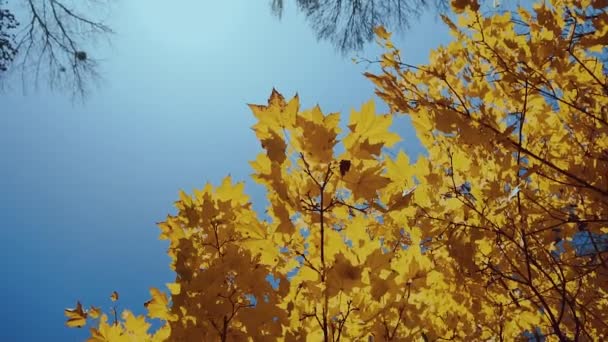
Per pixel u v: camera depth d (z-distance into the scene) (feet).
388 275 5.47
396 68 8.09
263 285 5.65
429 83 8.07
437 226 7.30
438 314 7.82
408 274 5.72
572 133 8.27
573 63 7.86
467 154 8.06
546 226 7.86
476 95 8.01
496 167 7.57
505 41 7.48
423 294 7.38
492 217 7.54
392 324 5.70
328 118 4.90
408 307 5.63
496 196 7.29
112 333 6.38
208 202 6.16
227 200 6.24
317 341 5.56
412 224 7.26
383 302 5.55
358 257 5.33
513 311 8.50
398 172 6.19
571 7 7.57
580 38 7.45
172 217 6.48
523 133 8.37
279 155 4.93
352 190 5.04
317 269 5.34
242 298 5.71
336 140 4.90
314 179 5.07
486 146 7.61
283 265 5.85
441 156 8.16
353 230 5.44
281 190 4.99
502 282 7.85
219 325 5.57
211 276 5.62
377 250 5.34
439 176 7.49
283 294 5.48
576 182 7.74
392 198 5.49
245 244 5.62
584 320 8.11
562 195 8.45
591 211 7.92
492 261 7.99
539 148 8.28
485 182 7.57
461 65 8.19
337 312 5.42
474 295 7.89
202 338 5.55
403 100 7.70
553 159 8.04
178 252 5.98
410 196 5.38
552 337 9.53
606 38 7.16
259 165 5.08
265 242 5.60
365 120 4.97
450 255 7.32
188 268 5.90
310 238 5.58
